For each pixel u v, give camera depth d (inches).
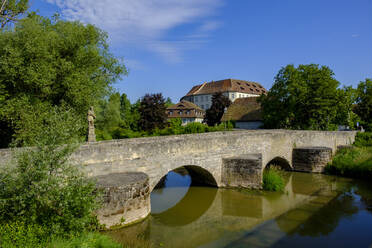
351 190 605.6
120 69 761.0
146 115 1411.2
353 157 813.9
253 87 2906.0
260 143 672.4
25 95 516.1
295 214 455.2
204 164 550.6
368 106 1485.0
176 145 495.5
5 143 623.2
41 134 279.1
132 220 378.6
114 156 414.9
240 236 369.7
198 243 346.3
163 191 596.7
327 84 1129.4
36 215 259.8
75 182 287.3
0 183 260.1
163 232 379.2
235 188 585.3
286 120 1208.2
